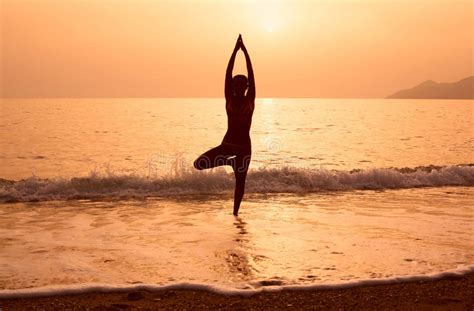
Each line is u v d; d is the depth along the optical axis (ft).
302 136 120.47
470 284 18.56
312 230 26.73
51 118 188.03
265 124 168.35
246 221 29.12
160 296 16.92
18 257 21.29
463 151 90.48
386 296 17.25
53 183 39.88
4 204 34.60
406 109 378.12
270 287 17.67
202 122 173.68
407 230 26.81
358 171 47.65
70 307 15.84
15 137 108.47
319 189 42.50
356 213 31.78
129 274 19.19
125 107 369.50
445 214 31.50
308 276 19.10
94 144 95.96
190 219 29.66
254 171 44.91
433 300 16.98
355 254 22.12
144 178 41.75
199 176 41.88
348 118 218.18
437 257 21.81
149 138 110.01
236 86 26.94
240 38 26.84
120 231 26.35
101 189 40.09
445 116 244.63
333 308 16.15
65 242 23.94
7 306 15.84
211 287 17.56
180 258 21.34
